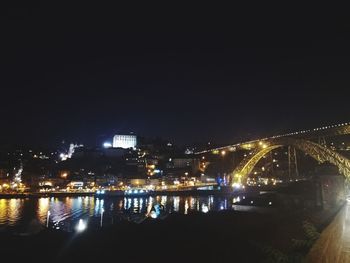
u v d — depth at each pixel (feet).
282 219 128.47
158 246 92.43
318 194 143.54
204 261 77.51
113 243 95.86
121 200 472.03
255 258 75.72
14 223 238.27
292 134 463.83
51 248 89.40
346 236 75.10
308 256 44.27
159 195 551.18
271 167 610.24
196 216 142.10
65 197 513.86
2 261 77.71
